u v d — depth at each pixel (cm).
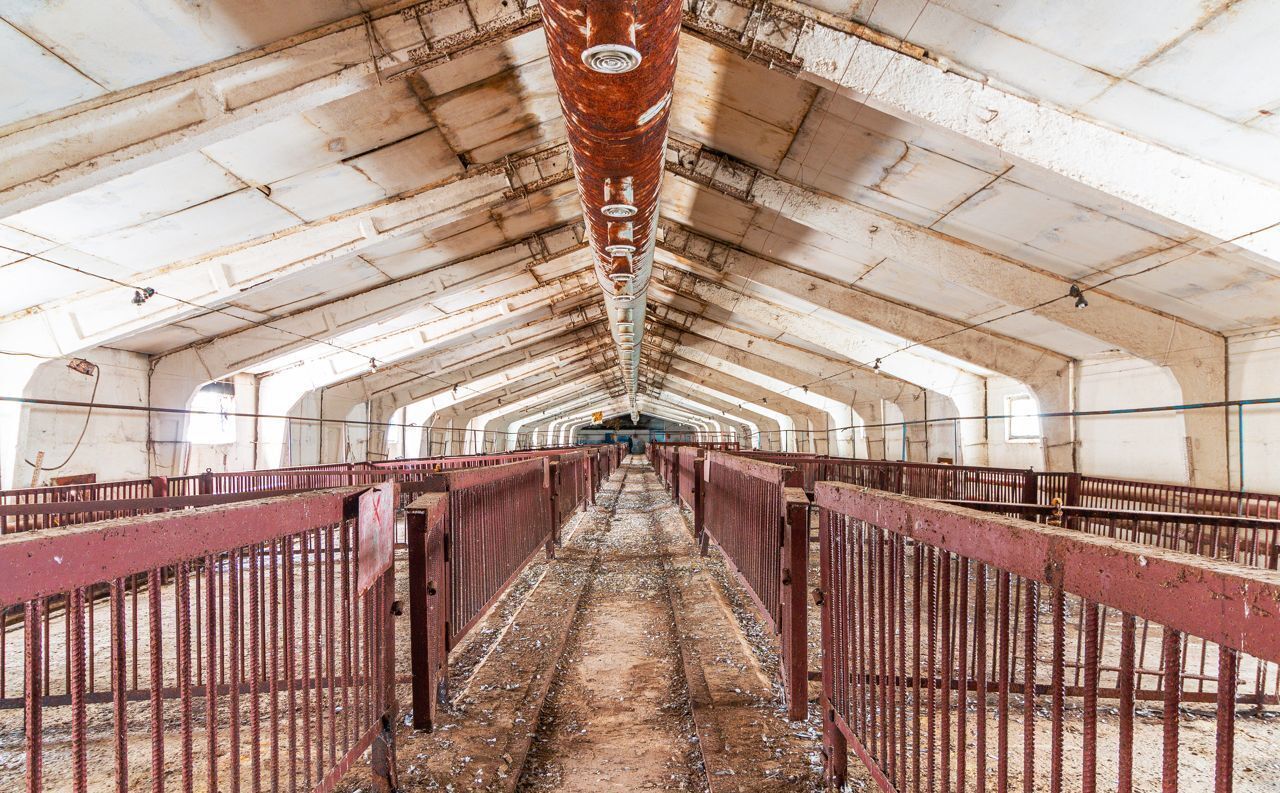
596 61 342
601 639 544
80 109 498
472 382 2686
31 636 131
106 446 1066
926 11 516
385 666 295
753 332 2122
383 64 545
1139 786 304
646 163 558
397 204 890
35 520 621
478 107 739
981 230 870
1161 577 116
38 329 866
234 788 193
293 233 867
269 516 205
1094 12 458
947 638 197
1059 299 955
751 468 482
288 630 215
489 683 430
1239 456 891
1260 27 426
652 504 1647
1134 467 1102
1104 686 430
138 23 453
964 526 184
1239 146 545
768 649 502
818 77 584
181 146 534
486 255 1344
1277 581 94
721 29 580
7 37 425
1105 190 582
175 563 169
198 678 437
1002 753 165
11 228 666
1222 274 750
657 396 4988
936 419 1847
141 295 843
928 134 672
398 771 315
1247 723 373
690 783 315
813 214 961
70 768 332
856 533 274
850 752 346
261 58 522
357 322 1302
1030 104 567
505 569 564
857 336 1703
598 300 2153
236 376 1546
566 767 332
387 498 303
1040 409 1323
